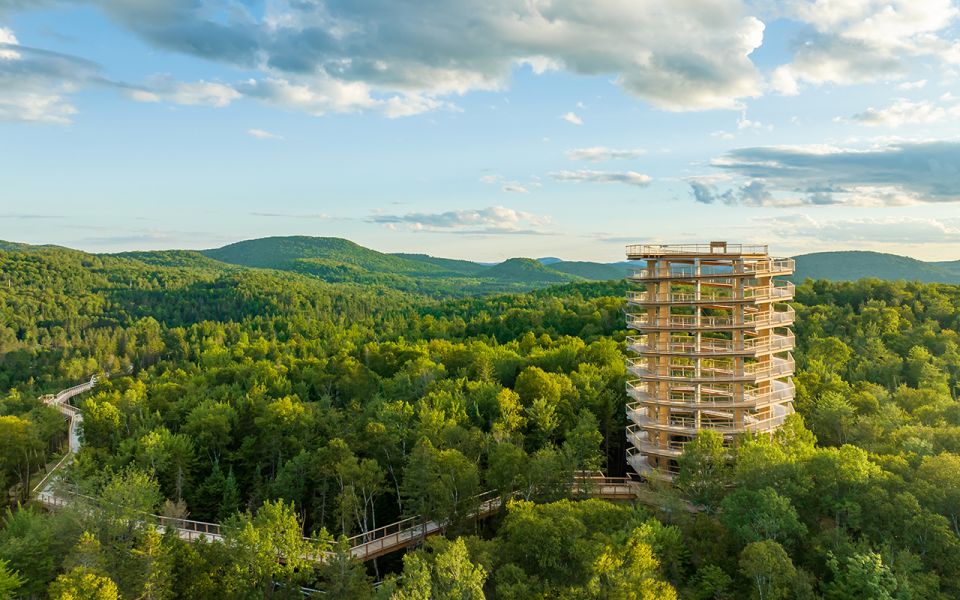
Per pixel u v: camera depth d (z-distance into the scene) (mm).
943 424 77312
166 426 108125
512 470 70938
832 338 131625
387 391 124250
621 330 163625
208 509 84438
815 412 87938
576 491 74875
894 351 135250
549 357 130250
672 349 79625
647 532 51938
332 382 135250
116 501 62656
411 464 71125
